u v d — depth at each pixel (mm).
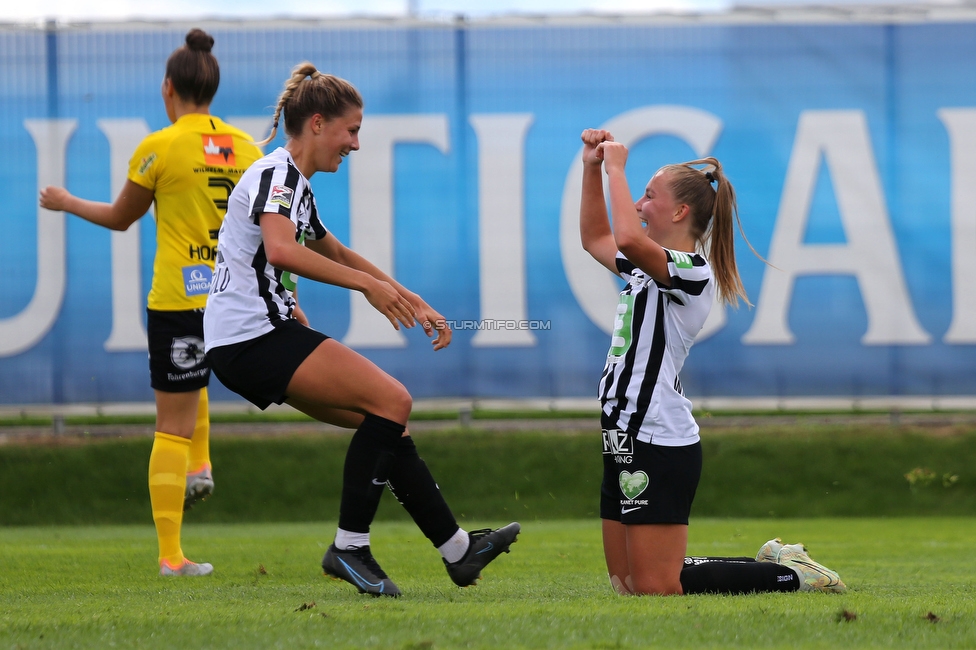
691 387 25641
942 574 12164
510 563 13812
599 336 25594
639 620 6863
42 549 16406
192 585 10336
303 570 12242
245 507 24906
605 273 25594
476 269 25766
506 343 25609
